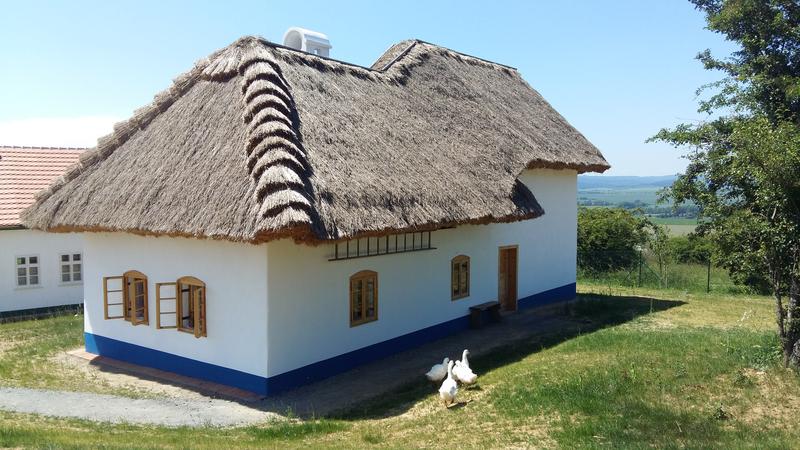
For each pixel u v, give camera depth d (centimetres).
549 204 2006
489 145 1655
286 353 1145
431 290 1523
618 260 2731
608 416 892
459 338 1555
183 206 1120
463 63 2062
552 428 873
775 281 1030
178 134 1298
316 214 1023
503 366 1242
